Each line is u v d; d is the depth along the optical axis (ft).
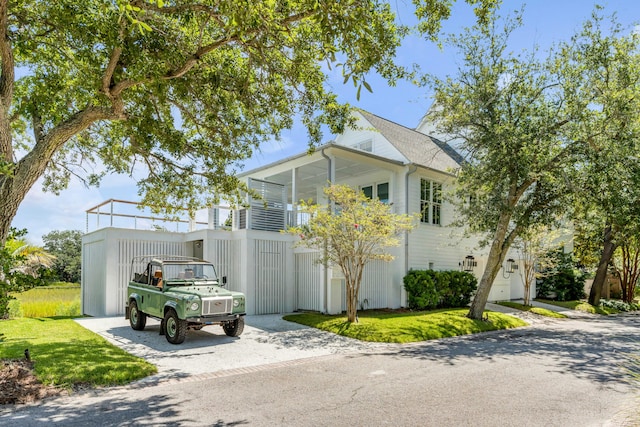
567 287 75.05
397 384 20.83
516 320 47.11
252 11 16.99
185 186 35.96
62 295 78.07
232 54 29.50
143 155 33.27
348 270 39.09
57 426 14.97
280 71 26.14
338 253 38.40
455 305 57.57
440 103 45.62
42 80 30.01
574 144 40.73
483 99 42.22
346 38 16.94
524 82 41.86
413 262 55.26
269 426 15.05
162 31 23.90
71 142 37.88
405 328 36.68
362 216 37.76
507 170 40.93
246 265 45.44
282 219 50.24
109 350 26.50
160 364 24.50
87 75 26.00
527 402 18.20
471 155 45.11
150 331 34.99
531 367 25.00
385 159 52.65
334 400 18.15
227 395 18.80
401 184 56.08
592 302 67.77
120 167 37.78
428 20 21.08
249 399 18.22
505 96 41.98
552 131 40.81
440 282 54.24
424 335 35.24
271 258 47.57
